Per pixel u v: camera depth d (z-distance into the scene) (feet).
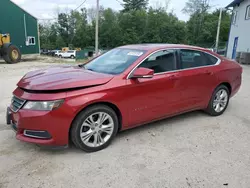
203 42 184.03
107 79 10.43
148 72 10.61
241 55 57.72
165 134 12.52
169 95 12.48
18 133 9.74
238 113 16.31
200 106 14.49
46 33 220.43
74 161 9.66
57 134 9.39
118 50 13.67
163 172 9.05
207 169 9.30
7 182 8.21
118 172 8.98
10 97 19.49
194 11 189.57
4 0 72.69
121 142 11.45
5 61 57.98
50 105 9.11
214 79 14.62
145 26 184.55
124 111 10.94
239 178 8.77
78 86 9.61
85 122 9.98
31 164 9.36
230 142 11.74
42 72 11.59
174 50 13.00
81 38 203.62
